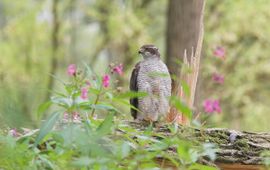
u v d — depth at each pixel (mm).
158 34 30422
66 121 6625
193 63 11000
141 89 12367
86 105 6145
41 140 5844
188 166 6492
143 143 6254
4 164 5703
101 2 30703
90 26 32656
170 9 18484
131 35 28562
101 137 5789
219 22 27250
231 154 8055
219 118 25188
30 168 5902
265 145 8250
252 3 27078
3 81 5578
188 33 18203
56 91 6141
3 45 30125
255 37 27781
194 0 18250
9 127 5672
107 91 6484
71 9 31688
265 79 28438
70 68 7031
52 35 31453
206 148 5848
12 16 32000
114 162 5883
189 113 5234
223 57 16266
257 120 27094
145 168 5977
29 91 5578
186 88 5582
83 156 5688
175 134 6305
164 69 12555
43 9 31375
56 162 6004
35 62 30594
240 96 27172
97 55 30844
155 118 12039
